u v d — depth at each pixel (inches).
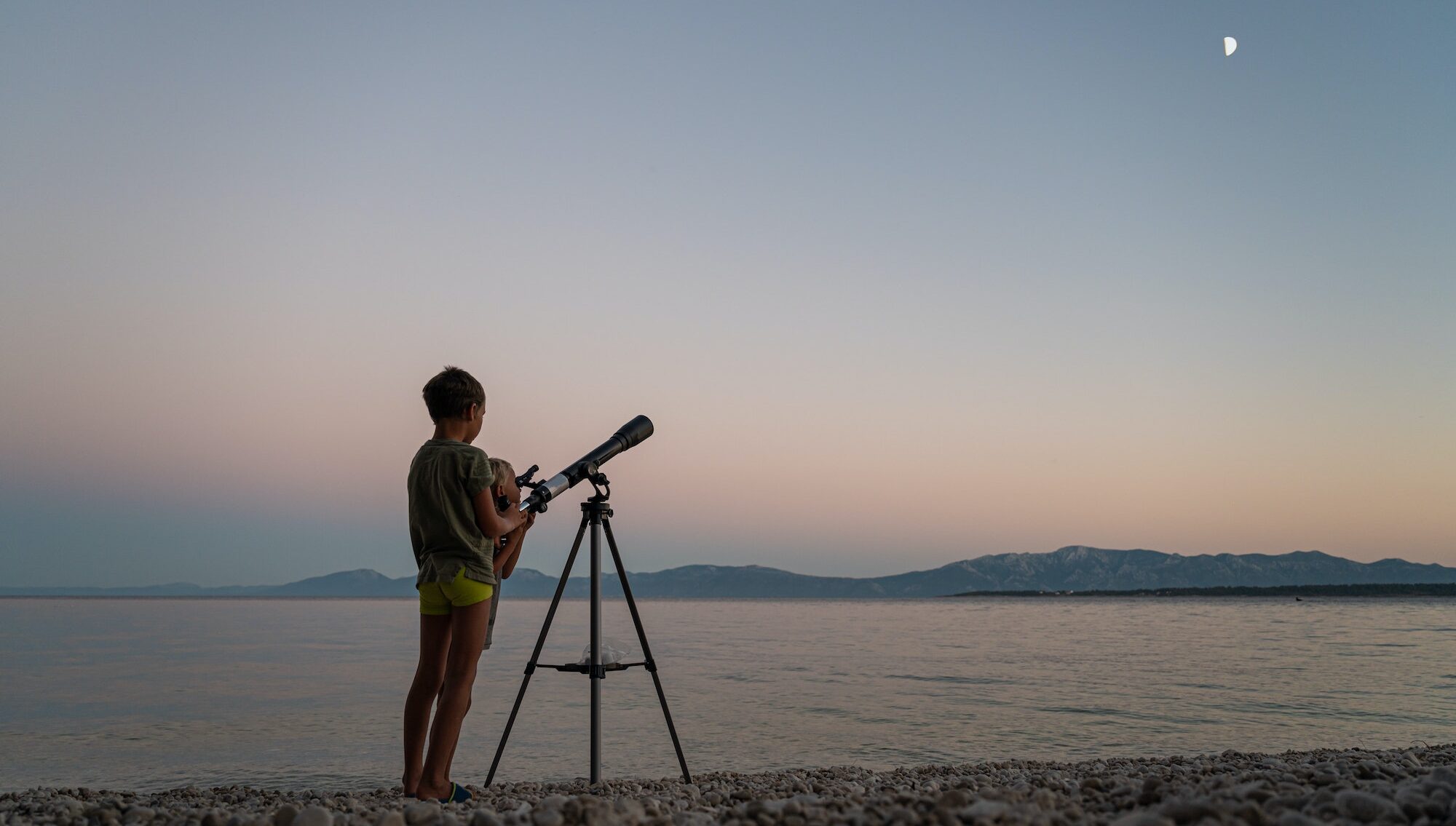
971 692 860.0
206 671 1055.0
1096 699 792.3
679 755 204.2
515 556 189.5
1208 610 5979.3
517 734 565.0
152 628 2496.3
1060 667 1233.4
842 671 1140.5
